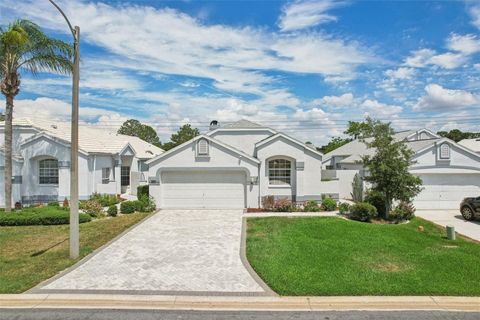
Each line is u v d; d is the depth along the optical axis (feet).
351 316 24.48
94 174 79.77
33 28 58.85
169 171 69.15
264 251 39.65
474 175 73.87
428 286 28.89
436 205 73.36
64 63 60.08
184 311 25.45
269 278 31.07
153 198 68.69
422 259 36.29
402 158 58.85
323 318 24.21
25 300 27.14
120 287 29.71
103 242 44.24
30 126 78.33
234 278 31.89
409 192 57.93
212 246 42.47
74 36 36.65
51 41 58.85
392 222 57.00
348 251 39.14
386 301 26.66
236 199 69.31
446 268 33.45
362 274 31.78
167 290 29.09
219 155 68.80
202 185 69.36
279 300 27.09
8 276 32.04
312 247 40.83
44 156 76.43
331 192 74.64
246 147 83.87
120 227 52.60
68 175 75.82
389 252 38.83
